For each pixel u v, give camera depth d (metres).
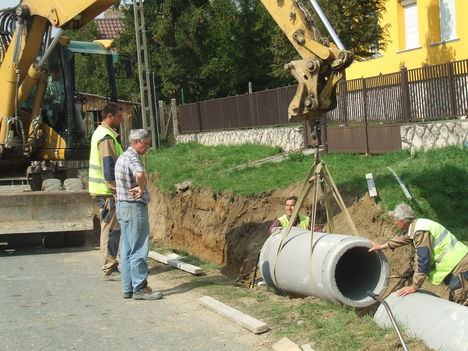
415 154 11.66
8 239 13.46
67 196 11.67
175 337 6.50
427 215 9.07
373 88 13.82
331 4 17.64
